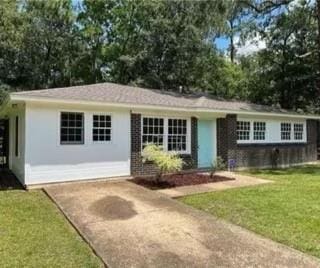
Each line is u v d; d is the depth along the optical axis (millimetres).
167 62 26516
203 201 8258
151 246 5125
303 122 18734
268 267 4359
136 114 12062
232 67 30812
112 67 30719
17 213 7168
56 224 6398
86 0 30422
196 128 13906
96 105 10883
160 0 26375
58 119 10352
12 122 13711
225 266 4398
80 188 9672
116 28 30641
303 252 4984
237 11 17922
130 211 7109
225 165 14180
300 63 24766
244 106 16375
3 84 23953
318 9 18109
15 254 4934
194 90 27906
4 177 12297
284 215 6980
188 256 4734
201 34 22406
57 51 28141
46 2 27281
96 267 4512
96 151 11125
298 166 17188
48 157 10180
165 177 11695
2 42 24047
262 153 16094
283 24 21969
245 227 6184
